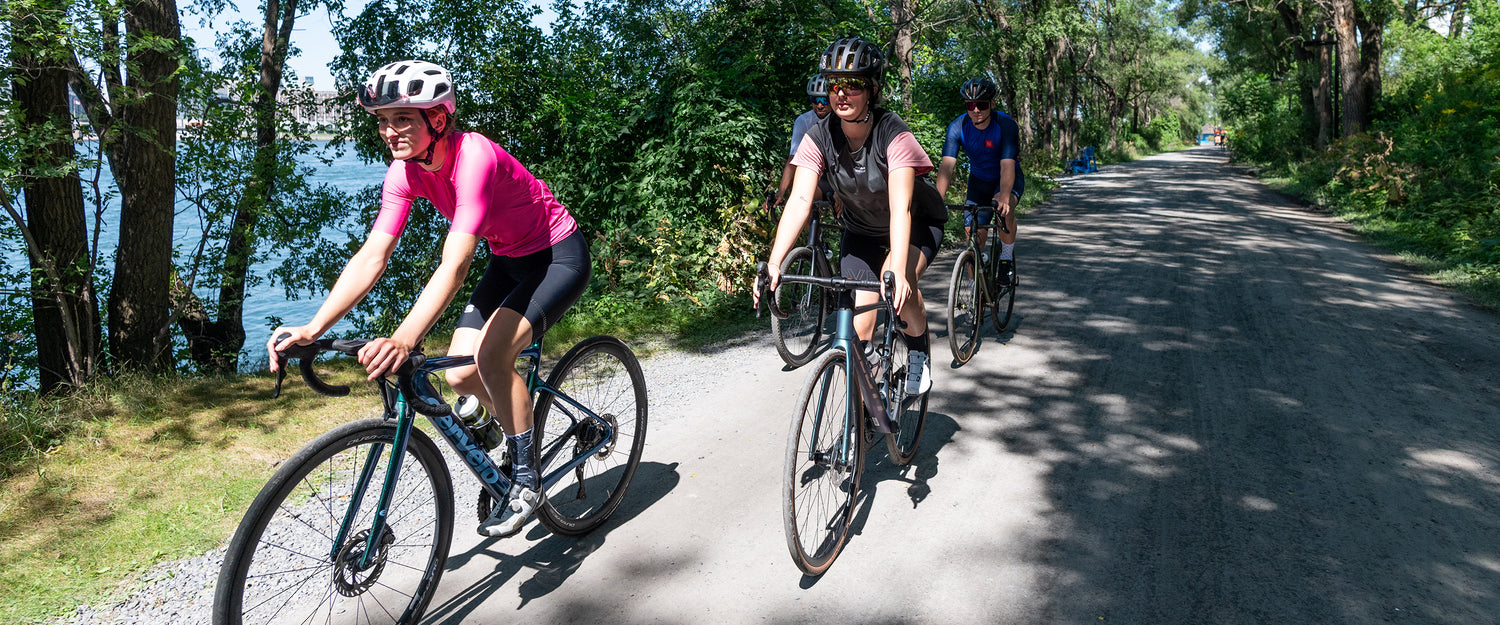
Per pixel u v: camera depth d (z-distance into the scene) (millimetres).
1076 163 35906
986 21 26531
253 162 8992
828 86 3006
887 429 3197
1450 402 4559
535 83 13844
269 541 2270
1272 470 3699
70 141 6676
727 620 2668
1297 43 30078
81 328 7180
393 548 2660
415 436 2533
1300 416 4367
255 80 9094
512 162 2701
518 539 3248
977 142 5859
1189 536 3117
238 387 5223
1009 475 3715
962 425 4355
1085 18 31062
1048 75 39469
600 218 10297
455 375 2709
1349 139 20453
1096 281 8219
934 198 3549
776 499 3543
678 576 2941
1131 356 5547
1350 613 2604
